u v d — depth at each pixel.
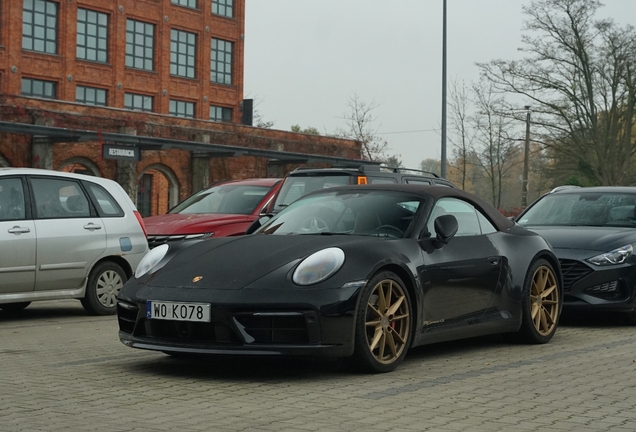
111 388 5.62
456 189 7.40
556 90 40.09
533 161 43.59
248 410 4.91
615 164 40.12
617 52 39.25
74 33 42.06
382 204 6.90
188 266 6.17
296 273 5.84
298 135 43.53
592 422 4.60
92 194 10.47
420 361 6.74
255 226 7.38
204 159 38.12
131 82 44.91
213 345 5.75
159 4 46.47
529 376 6.05
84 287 10.27
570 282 9.32
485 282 7.08
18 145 30.97
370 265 6.02
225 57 50.94
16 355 7.16
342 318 5.78
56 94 41.47
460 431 4.38
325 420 4.63
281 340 5.72
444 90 32.41
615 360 6.84
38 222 9.78
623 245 9.40
